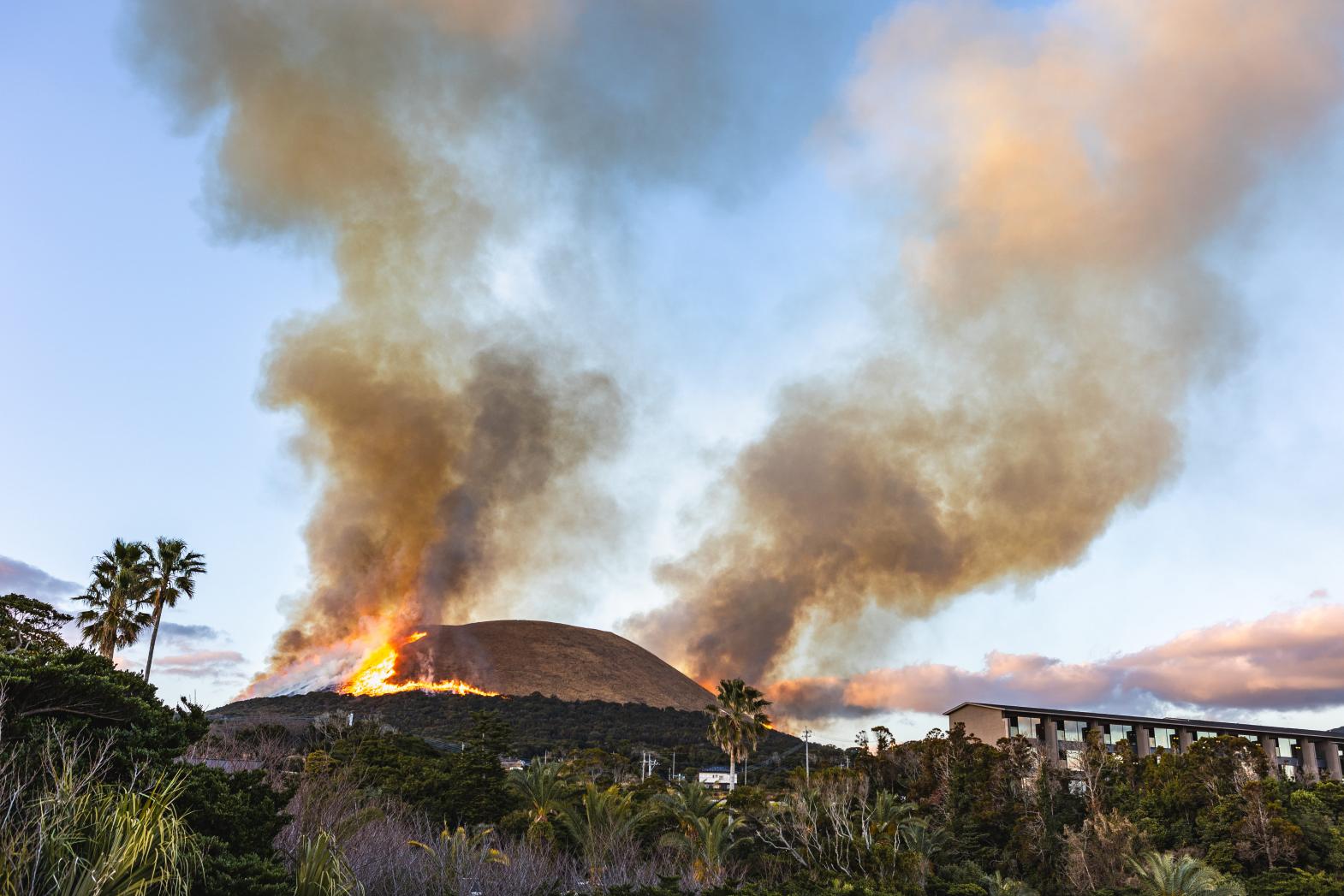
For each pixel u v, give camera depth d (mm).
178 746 14141
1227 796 52844
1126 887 42500
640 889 21938
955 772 65000
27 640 27906
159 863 10102
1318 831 47938
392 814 23719
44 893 8594
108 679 12961
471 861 21203
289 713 157500
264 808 15023
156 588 50094
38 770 10312
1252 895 42906
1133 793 59719
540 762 40062
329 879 13453
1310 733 91312
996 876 44000
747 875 37031
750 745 72188
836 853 37594
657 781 66062
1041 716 86562
